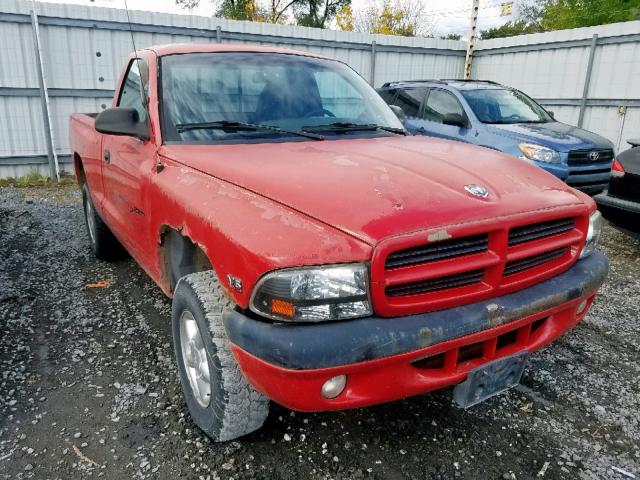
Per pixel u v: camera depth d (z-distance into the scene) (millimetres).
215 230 2084
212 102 3109
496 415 2676
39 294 4133
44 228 6238
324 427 2543
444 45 13781
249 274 1871
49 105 9758
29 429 2484
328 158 2545
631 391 2918
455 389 2201
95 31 9906
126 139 3395
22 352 3211
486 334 2031
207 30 10867
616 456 2387
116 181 3572
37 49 9344
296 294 1777
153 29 10367
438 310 1977
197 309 2225
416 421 2613
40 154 9945
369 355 1794
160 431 2482
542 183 2529
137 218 3166
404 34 32281
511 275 2193
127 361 3121
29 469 2221
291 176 2244
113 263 4891
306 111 3305
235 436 2299
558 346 3434
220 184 2342
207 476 2197
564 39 11766
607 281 4789
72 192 8742
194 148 2797
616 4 24672
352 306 1819
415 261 1900
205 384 2369
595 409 2740
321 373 1764
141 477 2186
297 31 11773
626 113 10867
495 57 13602
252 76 3328
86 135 4488
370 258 1794
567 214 2320
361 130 3326
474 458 2350
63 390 2809
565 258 2441
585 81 11422
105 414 2605
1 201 7855
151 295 4125
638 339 3562
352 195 2043
